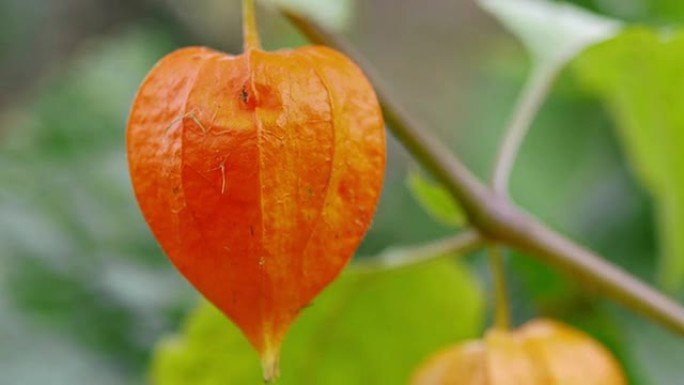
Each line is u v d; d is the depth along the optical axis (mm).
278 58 372
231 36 881
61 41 878
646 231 641
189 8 878
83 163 652
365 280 473
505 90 686
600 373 440
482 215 447
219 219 366
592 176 651
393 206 735
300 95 369
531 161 649
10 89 872
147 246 636
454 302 485
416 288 479
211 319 467
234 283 367
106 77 689
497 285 457
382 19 1020
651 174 546
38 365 597
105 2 885
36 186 635
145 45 728
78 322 611
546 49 478
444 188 444
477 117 695
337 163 369
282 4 392
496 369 437
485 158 678
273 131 366
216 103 368
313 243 368
